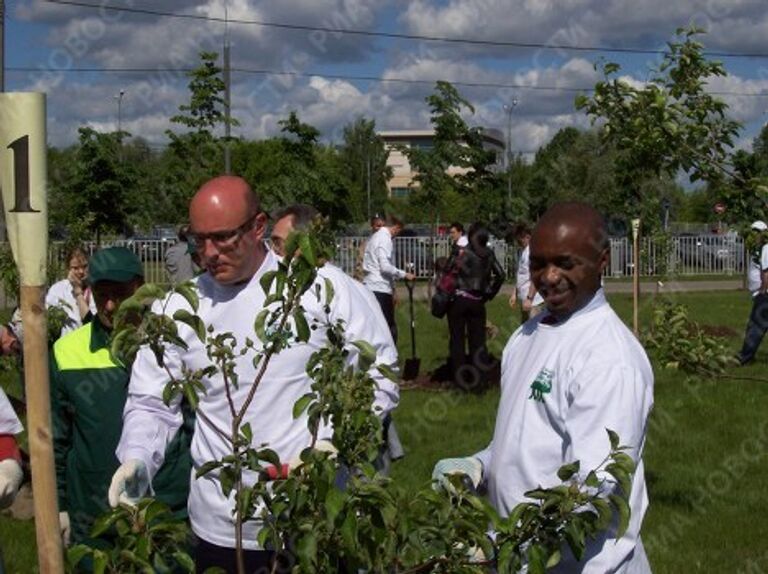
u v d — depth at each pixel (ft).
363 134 152.56
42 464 8.23
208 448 12.87
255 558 12.78
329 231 9.66
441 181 71.36
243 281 12.73
